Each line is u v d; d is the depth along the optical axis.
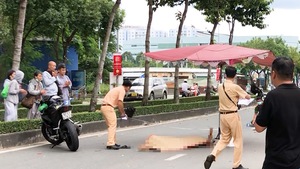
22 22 12.01
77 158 8.93
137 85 30.45
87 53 33.25
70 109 9.75
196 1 20.02
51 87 10.73
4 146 10.00
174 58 11.49
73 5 23.19
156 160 8.81
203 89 47.44
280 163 3.73
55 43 28.33
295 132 3.76
